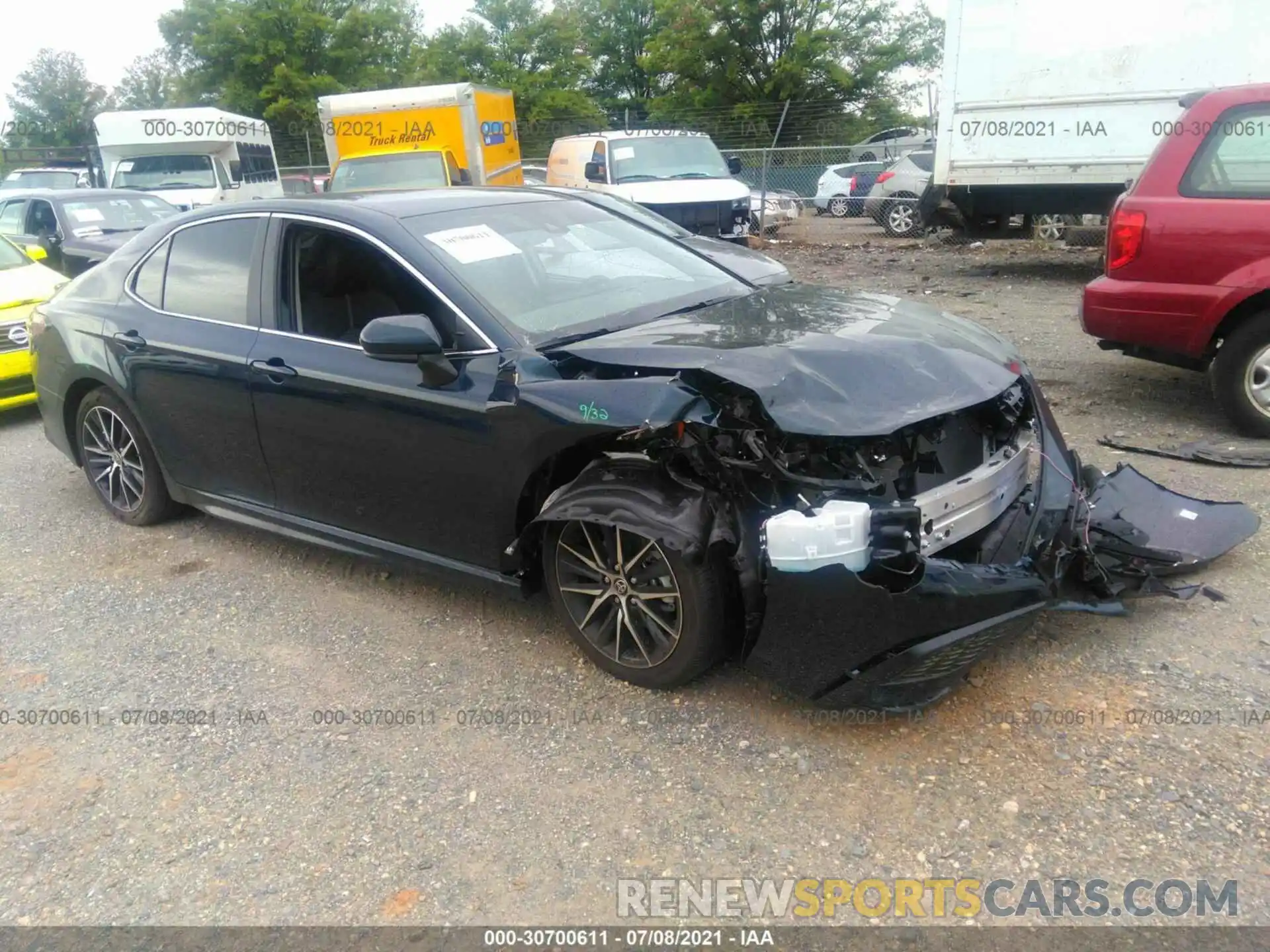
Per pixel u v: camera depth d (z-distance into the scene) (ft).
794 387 9.70
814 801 9.34
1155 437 18.13
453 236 12.80
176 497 16.20
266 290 13.78
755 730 10.41
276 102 123.44
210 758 10.69
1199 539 12.89
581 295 12.73
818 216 63.05
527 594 12.04
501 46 138.82
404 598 14.02
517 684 11.63
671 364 10.28
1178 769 9.34
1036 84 37.24
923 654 9.14
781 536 9.20
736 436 9.87
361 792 9.96
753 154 63.77
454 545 12.31
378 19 133.80
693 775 9.82
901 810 9.13
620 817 9.34
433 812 9.60
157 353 14.88
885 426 9.33
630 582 10.80
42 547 16.69
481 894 8.56
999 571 9.62
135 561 15.88
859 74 120.06
